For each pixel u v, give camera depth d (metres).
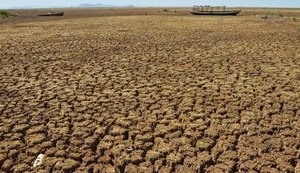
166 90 10.33
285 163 6.16
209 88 10.48
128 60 14.70
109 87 10.71
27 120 8.12
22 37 22.53
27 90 10.41
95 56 15.68
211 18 44.03
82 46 18.53
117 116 8.34
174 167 6.16
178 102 9.31
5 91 10.38
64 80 11.55
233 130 7.48
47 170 6.06
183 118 8.17
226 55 15.70
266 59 14.73
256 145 6.81
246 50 17.03
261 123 7.83
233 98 9.54
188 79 11.56
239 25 31.69
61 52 16.72
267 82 11.09
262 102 9.23
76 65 13.79
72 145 6.94
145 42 19.98
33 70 12.95
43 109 8.83
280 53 16.12
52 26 31.69
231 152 6.56
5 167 6.15
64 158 6.45
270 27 29.33
